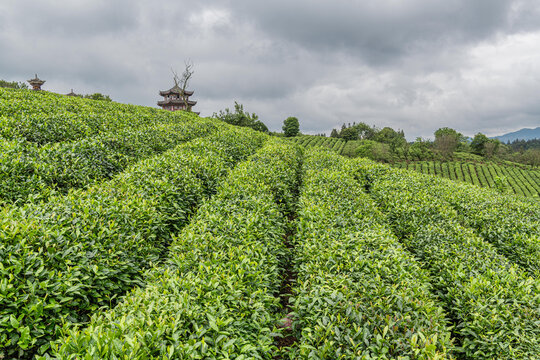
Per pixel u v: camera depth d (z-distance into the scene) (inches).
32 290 156.4
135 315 155.2
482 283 228.2
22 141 395.5
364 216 360.8
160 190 332.2
